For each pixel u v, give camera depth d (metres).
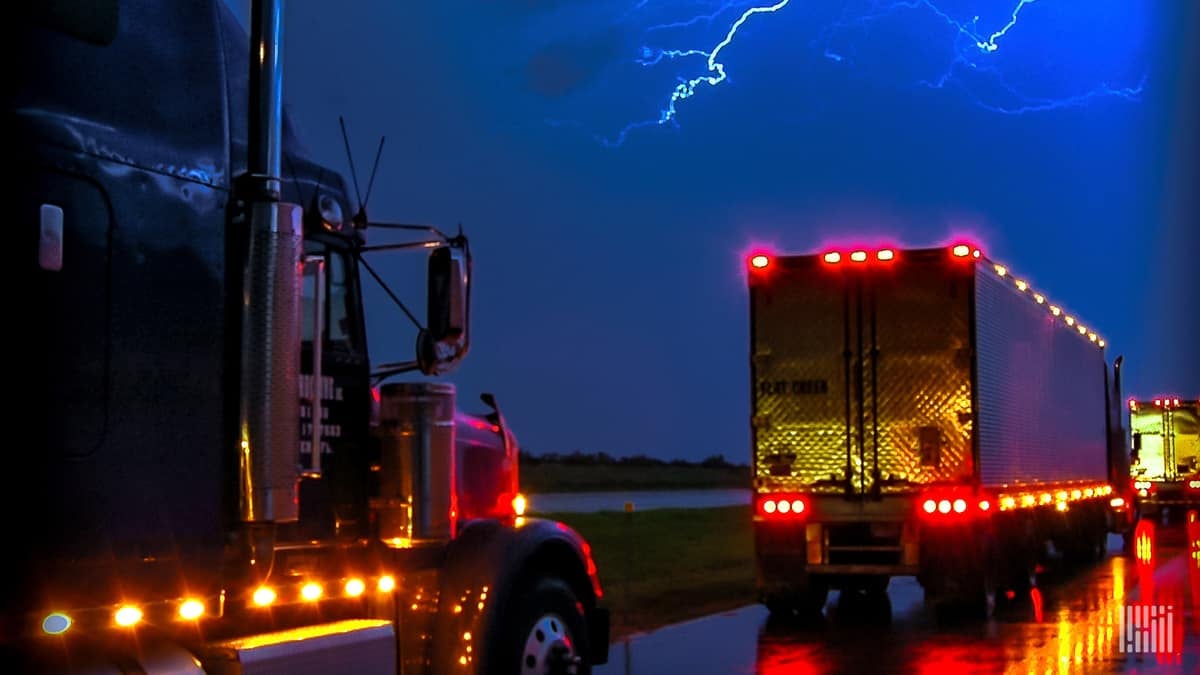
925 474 15.40
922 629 14.35
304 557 6.23
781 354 15.98
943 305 15.44
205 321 5.53
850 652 12.52
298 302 5.80
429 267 6.62
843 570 15.46
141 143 5.33
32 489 4.86
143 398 5.25
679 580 19.38
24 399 4.85
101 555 5.06
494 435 7.90
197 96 5.62
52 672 4.89
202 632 5.60
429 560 7.00
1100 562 24.09
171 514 5.33
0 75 4.83
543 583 7.50
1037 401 18.70
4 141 4.82
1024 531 17.59
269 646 5.64
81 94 5.12
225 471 5.57
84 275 5.06
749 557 24.00
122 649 5.13
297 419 5.78
